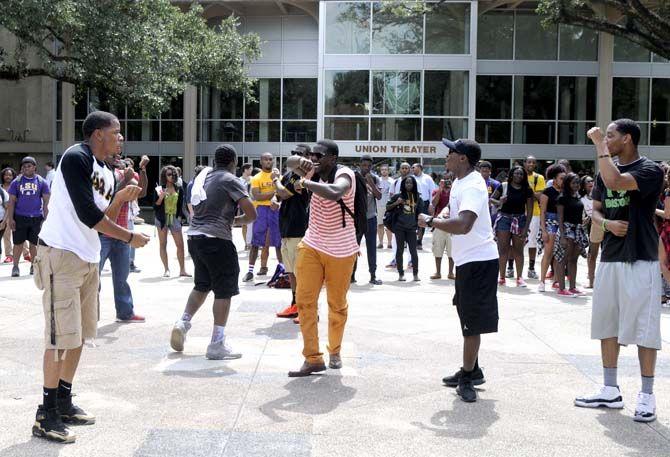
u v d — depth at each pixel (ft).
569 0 55.42
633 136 16.42
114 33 64.34
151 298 31.91
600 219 16.74
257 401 16.97
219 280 20.97
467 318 17.37
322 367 19.52
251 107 101.40
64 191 14.25
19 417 15.51
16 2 58.59
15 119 113.80
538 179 42.14
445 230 17.04
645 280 16.06
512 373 20.16
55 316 14.16
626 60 95.96
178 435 14.51
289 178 26.55
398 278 39.99
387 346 23.09
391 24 91.40
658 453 14.06
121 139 15.33
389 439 14.56
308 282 19.34
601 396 17.03
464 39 91.25
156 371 19.54
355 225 19.77
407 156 91.91
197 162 103.35
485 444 14.39
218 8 100.07
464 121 91.76
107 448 13.73
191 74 83.20
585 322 27.76
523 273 44.14
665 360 21.94
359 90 91.97
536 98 96.32
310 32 99.71
